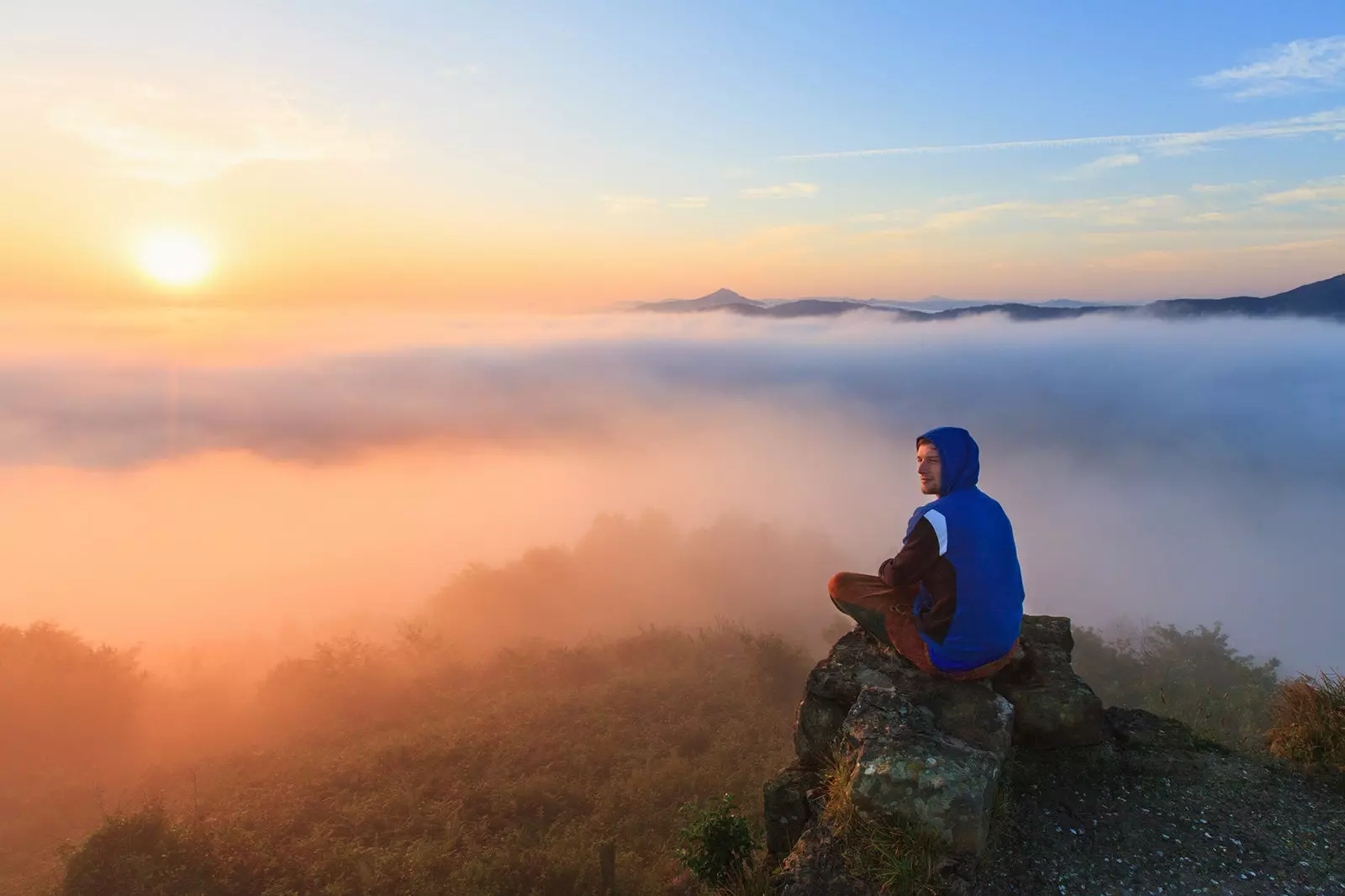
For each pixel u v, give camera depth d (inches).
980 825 147.3
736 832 197.5
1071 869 148.5
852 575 197.8
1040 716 182.2
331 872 552.7
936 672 178.9
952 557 170.4
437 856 569.0
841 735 179.0
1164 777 176.7
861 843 153.1
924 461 180.5
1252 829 159.6
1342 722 186.4
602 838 616.7
